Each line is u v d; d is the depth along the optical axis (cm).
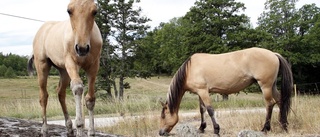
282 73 746
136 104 1398
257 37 2703
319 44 3322
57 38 437
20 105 1571
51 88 3181
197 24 2786
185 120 1128
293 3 3516
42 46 492
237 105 1609
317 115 800
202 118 818
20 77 5903
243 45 2759
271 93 745
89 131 434
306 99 1178
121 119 1009
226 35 2802
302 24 3469
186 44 2812
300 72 3562
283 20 3531
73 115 1500
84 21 370
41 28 521
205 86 758
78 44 367
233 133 779
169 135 802
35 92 4209
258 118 843
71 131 540
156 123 926
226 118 1012
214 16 2756
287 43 3247
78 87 383
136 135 786
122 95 2367
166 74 5712
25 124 621
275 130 749
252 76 746
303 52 3369
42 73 511
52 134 554
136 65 2445
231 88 758
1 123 600
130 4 2302
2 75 5928
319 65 3544
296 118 798
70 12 376
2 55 6500
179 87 780
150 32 2450
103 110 1546
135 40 2334
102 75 2333
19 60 6531
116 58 2341
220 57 767
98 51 414
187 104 1819
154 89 4081
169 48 5250
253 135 402
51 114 1485
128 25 2333
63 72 520
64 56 412
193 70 766
